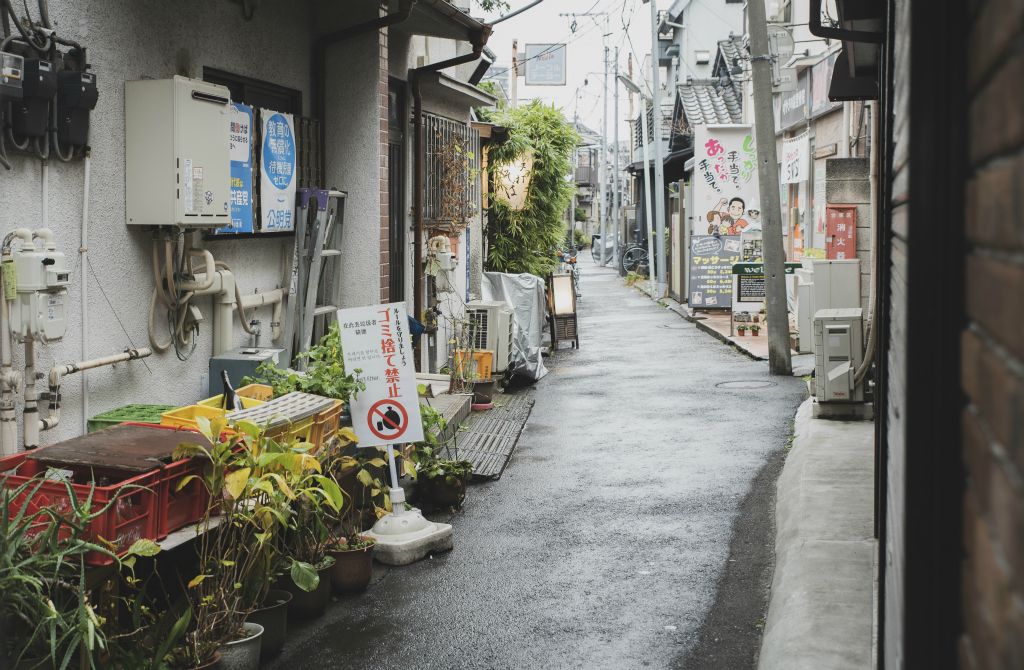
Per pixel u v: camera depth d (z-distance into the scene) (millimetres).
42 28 5332
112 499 3973
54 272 5086
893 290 3158
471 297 15320
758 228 23688
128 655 4051
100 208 5969
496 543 6965
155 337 6574
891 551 2646
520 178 18516
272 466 4918
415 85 11945
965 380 1496
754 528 7199
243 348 7492
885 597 3195
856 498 7121
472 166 15562
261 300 7996
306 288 8320
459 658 5051
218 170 6602
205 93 6387
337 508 5156
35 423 5223
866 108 14133
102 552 3838
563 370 15930
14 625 3662
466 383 11711
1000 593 1139
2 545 3516
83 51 5664
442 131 13648
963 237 1573
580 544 6902
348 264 9570
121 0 6113
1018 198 1075
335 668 4941
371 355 6695
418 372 12367
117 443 4844
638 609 5688
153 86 6125
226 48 7504
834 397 10109
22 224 5293
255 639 4648
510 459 9570
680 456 9547
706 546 6809
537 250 19703
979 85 1380
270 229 8055
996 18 1217
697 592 5941
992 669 1179
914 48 1604
